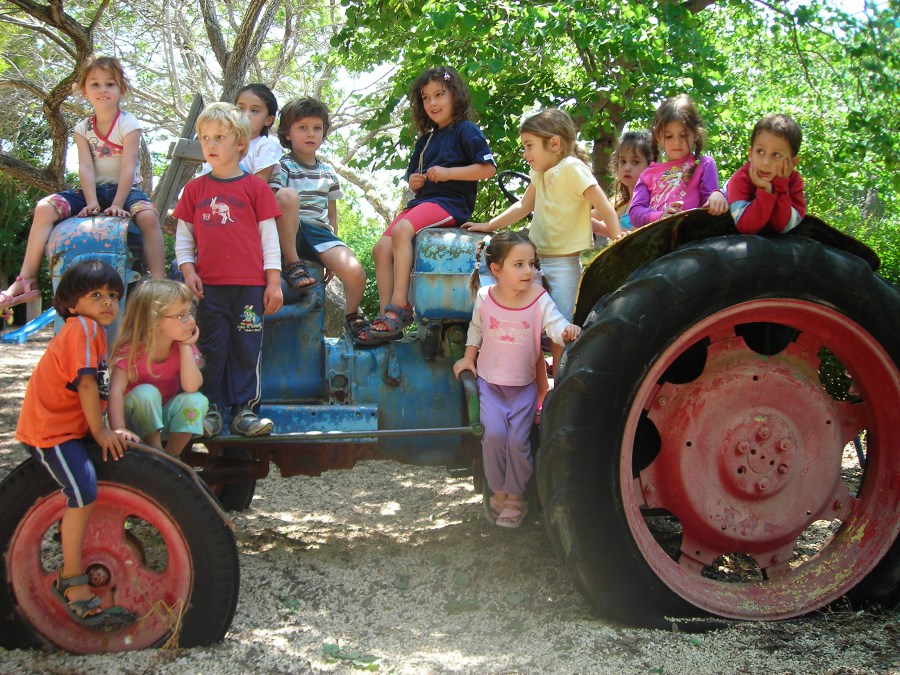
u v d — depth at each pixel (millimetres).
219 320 3111
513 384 3209
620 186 4559
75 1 13531
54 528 3891
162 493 2621
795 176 2895
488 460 3158
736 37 11156
